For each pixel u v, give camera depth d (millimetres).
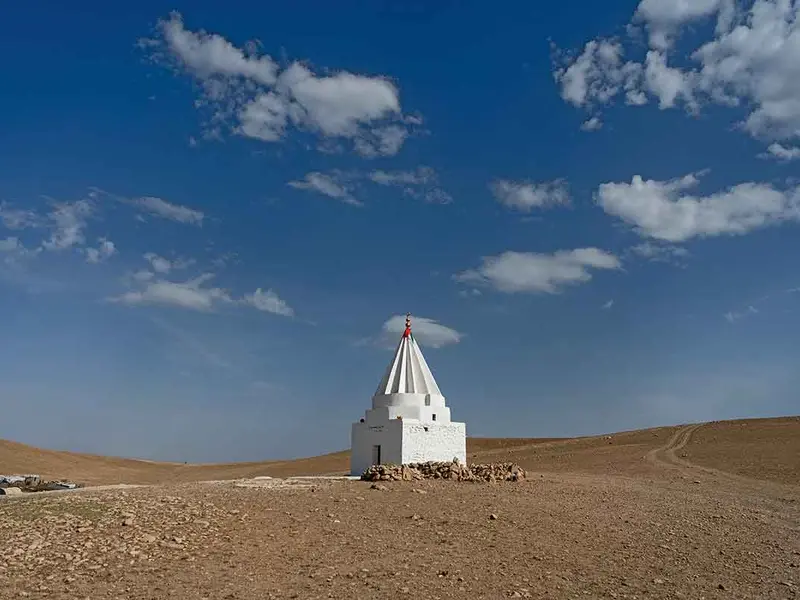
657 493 30219
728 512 25688
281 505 21812
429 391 40531
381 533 18656
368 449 38906
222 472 67250
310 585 13969
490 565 15969
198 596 13086
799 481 37562
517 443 85688
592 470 45375
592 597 14086
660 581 15445
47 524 17781
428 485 28516
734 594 14852
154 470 68188
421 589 13984
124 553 15594
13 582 13484
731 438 57469
